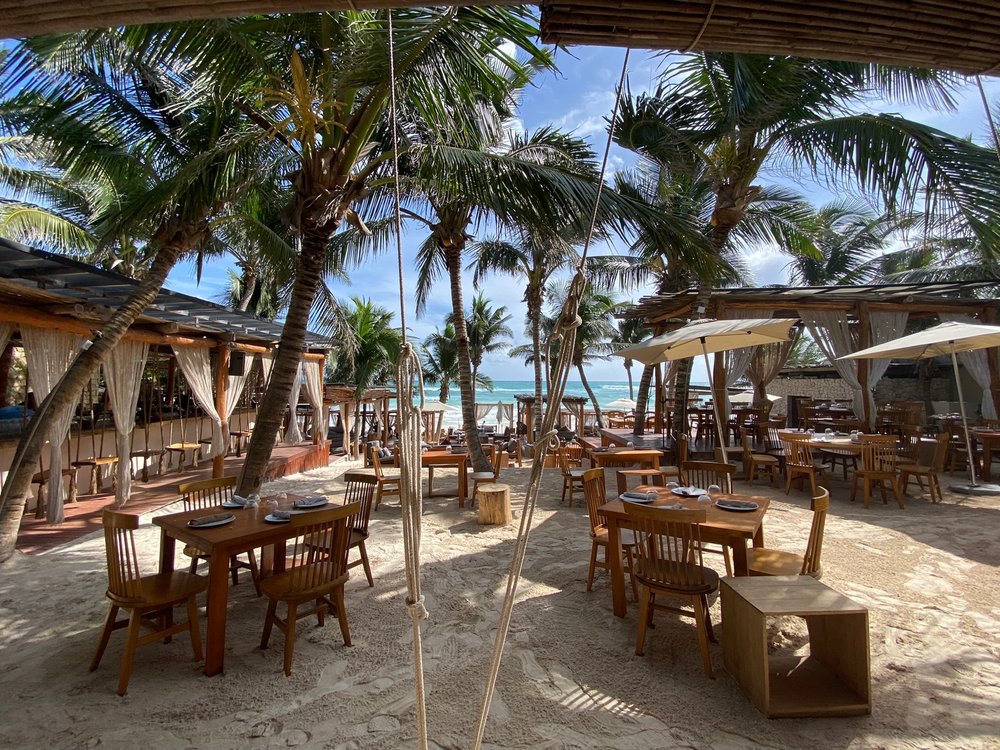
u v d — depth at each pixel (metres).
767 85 5.72
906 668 2.71
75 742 2.21
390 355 17.59
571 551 4.80
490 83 4.34
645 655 2.88
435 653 2.95
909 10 1.29
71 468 7.16
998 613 3.32
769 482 7.72
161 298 6.30
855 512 5.89
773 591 2.56
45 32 1.36
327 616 3.44
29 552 4.90
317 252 4.77
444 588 3.92
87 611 3.56
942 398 13.77
